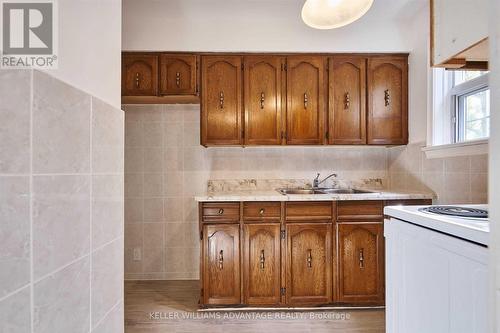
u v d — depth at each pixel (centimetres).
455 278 86
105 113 91
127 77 245
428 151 226
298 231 221
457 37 99
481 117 196
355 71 254
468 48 94
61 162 68
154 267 285
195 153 286
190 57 247
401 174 266
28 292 57
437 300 93
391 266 122
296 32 249
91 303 82
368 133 254
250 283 220
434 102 223
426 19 229
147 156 285
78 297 75
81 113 77
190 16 242
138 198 285
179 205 286
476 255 78
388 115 255
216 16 242
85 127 79
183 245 287
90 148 81
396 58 255
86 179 79
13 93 55
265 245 221
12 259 54
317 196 221
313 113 253
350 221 223
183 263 287
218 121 249
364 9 137
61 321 68
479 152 178
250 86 250
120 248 101
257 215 221
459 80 214
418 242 103
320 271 222
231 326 200
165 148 286
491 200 43
